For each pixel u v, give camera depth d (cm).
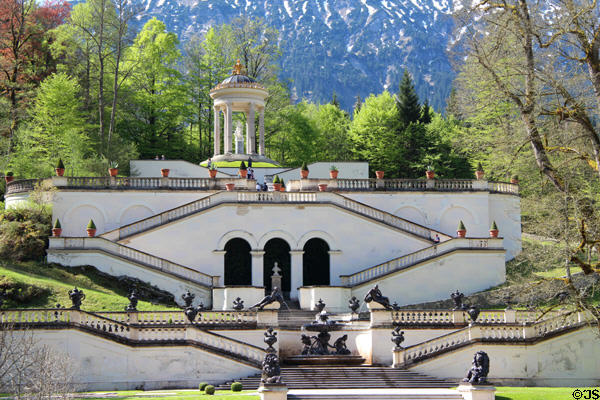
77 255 4416
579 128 3406
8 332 3158
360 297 4606
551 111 3378
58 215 4925
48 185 4950
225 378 3444
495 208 5422
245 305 4269
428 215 5309
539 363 3638
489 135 5503
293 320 4188
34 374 2795
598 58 3322
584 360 3662
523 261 4838
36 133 5850
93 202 4981
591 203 3388
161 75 7394
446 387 3409
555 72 3372
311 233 4966
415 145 8000
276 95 7850
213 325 3634
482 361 2880
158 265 4478
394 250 5025
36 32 6881
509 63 3456
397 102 8838
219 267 4841
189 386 3412
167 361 3422
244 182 5153
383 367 3594
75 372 3266
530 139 3425
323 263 5041
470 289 4756
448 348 3588
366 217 5022
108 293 4244
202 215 4866
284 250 5016
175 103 7256
